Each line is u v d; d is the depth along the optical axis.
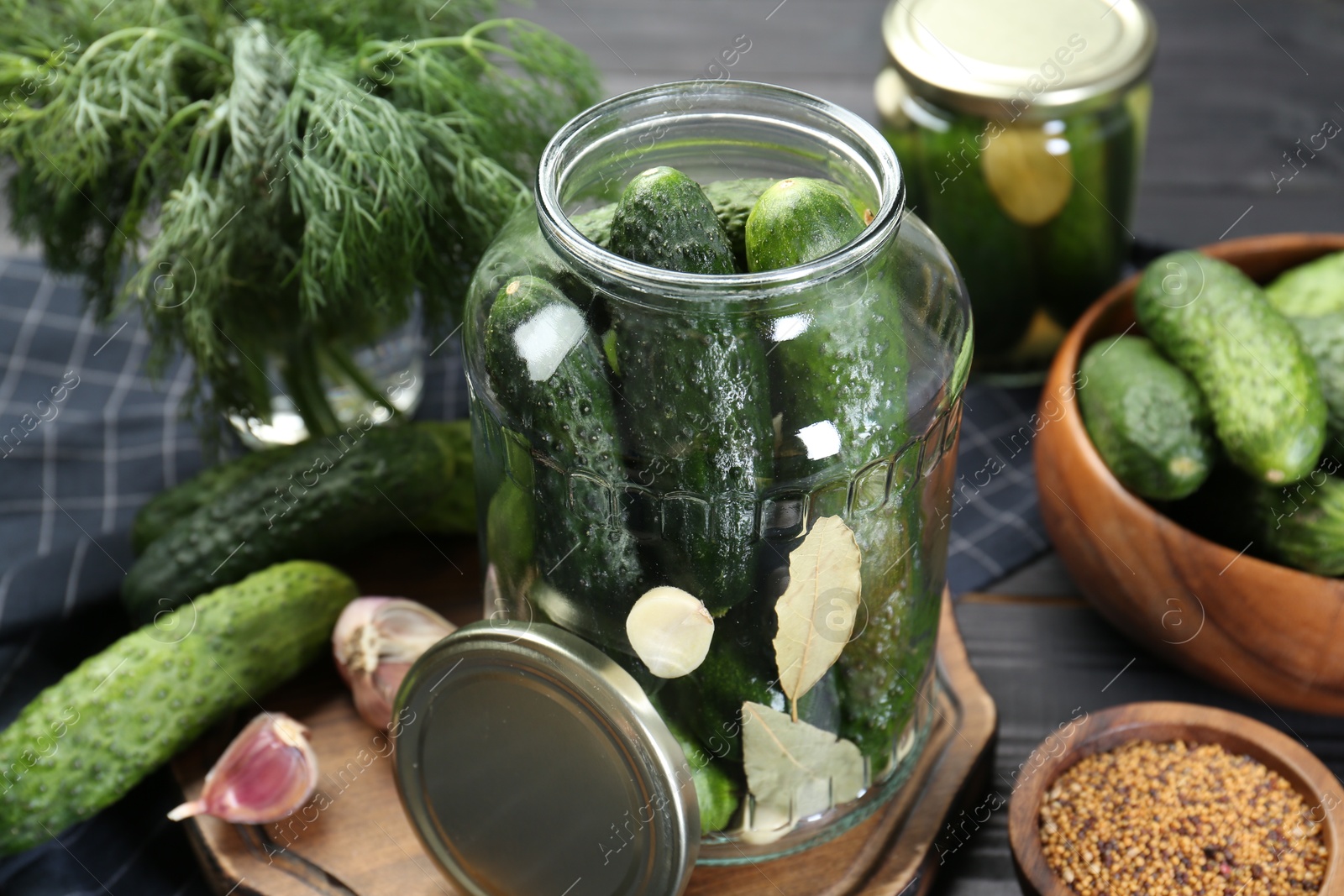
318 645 0.59
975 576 0.64
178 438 0.67
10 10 0.59
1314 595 0.55
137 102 0.57
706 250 0.48
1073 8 0.65
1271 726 0.58
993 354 0.69
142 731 0.56
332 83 0.57
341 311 0.61
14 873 0.56
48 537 0.64
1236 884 0.53
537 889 0.54
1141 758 0.56
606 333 0.48
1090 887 0.54
